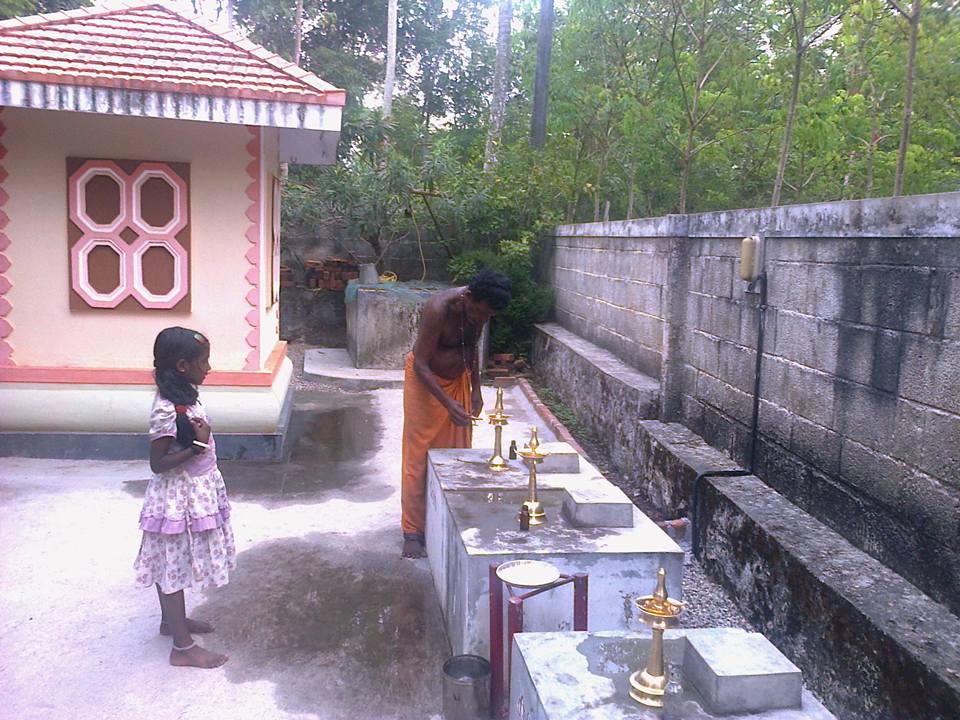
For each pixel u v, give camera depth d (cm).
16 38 625
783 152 622
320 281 1282
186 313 672
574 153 1360
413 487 486
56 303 655
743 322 522
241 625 400
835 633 331
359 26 2762
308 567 469
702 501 489
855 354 392
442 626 403
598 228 934
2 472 616
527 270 1212
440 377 488
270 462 680
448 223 1295
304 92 621
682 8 869
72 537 500
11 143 635
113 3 688
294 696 341
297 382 1034
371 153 1532
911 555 347
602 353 880
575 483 404
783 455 465
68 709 326
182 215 660
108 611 409
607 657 229
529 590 324
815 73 909
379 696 343
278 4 2320
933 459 332
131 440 660
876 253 376
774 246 480
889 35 639
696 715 201
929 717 270
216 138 659
